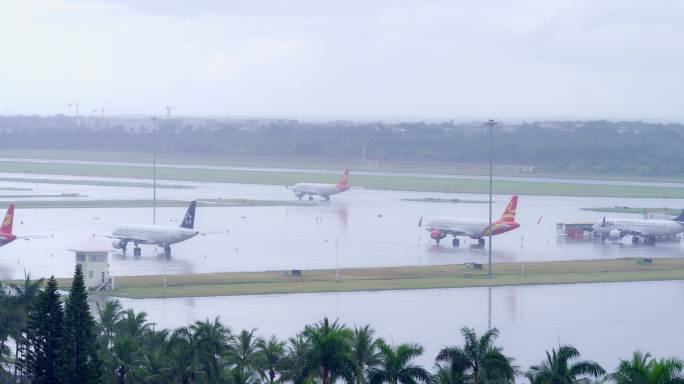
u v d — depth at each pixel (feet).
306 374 406.21
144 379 405.59
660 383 362.74
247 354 426.10
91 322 416.67
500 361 395.34
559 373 390.01
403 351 406.62
